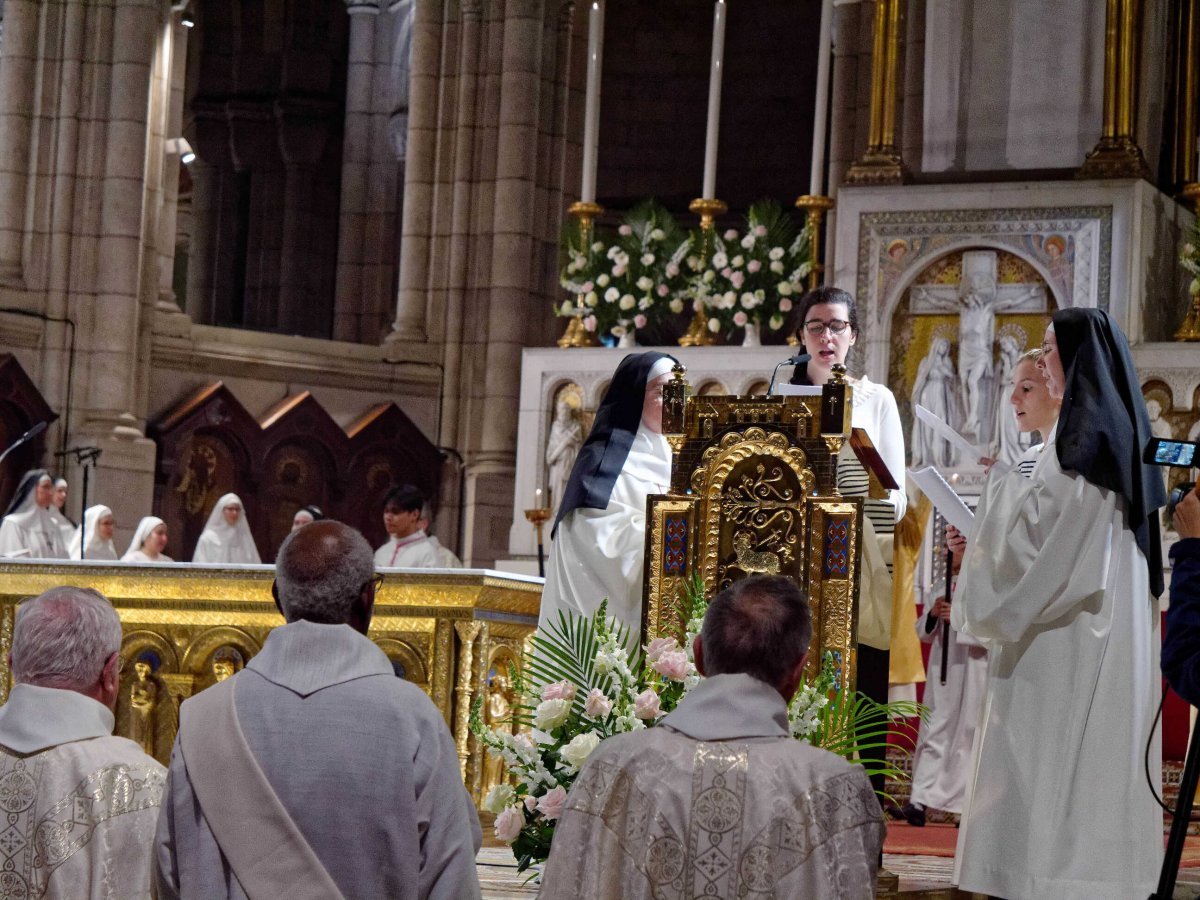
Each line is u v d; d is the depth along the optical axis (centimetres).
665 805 312
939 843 781
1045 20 1112
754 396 485
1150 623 492
